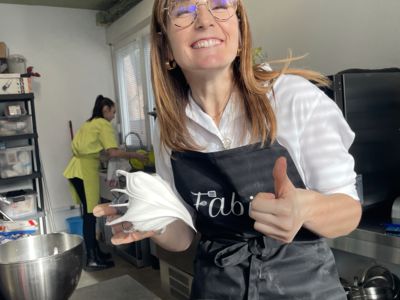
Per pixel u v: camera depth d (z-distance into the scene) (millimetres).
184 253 2350
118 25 4609
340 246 1442
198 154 840
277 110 780
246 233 809
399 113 1598
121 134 4992
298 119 758
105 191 3775
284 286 771
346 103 1381
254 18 2619
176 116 892
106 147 3500
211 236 879
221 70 780
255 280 782
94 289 1181
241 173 806
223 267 817
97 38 4922
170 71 914
